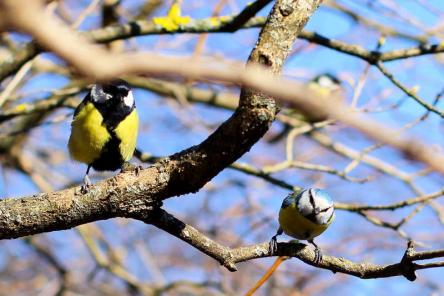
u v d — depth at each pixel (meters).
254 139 4.65
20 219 5.45
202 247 5.93
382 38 10.50
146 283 15.66
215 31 10.38
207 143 4.92
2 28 1.39
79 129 7.66
